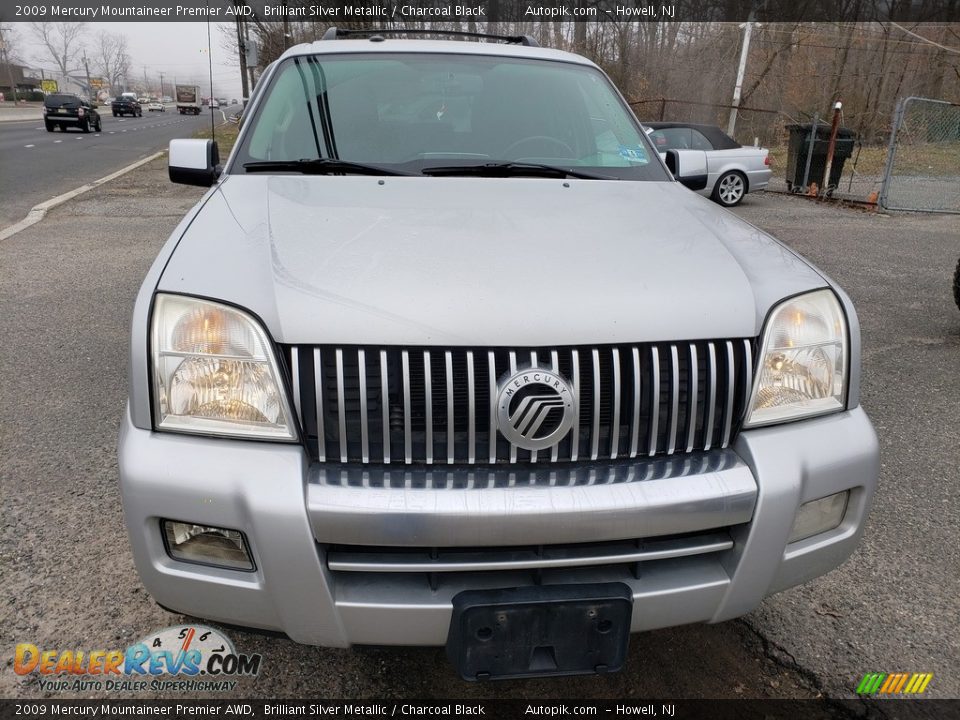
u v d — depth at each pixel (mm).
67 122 32344
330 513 1514
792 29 25297
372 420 1610
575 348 1638
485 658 1594
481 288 1699
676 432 1709
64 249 7445
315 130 2836
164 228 8711
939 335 5180
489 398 1606
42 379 4070
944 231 9750
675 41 25812
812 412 1813
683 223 2244
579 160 2893
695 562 1721
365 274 1736
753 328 1754
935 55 25812
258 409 1614
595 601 1585
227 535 1603
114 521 2729
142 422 1652
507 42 3812
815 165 13094
